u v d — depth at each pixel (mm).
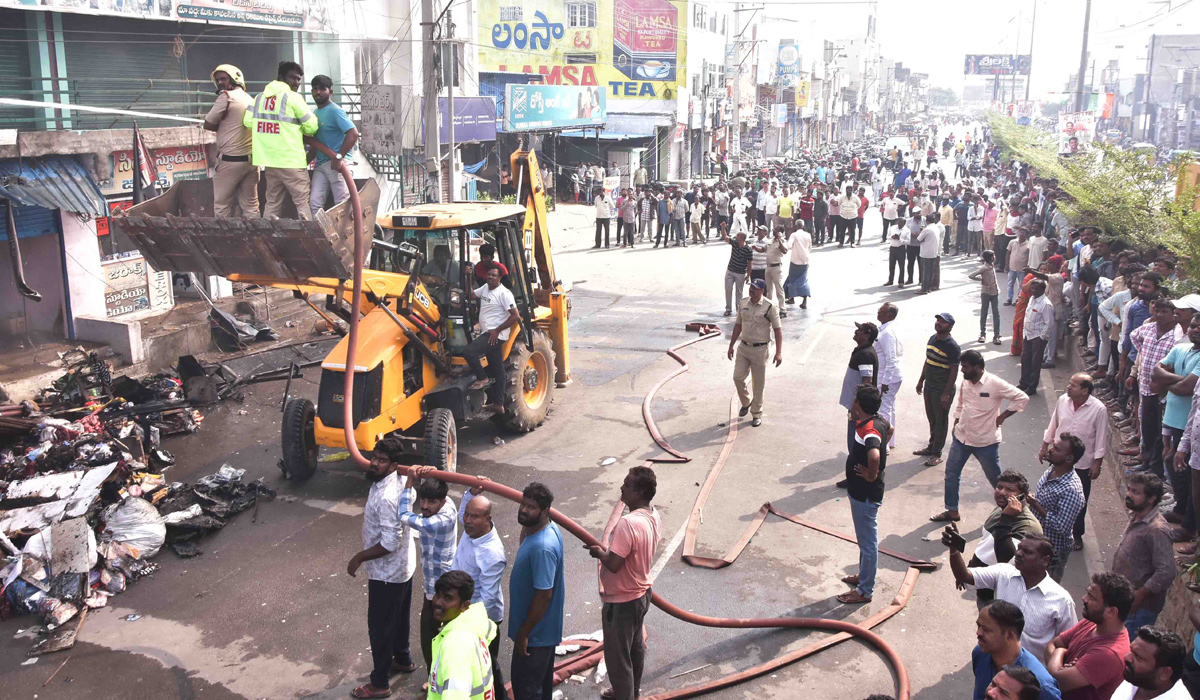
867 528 7102
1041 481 6609
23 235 13156
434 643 4676
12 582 7305
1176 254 10797
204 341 14703
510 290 11109
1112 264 13336
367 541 5922
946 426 10031
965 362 8227
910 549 8180
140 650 6746
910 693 6039
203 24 16469
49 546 7566
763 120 63688
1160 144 59875
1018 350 14508
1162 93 63094
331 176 8117
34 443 9867
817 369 14195
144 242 8047
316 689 6234
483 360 10469
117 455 9391
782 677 6266
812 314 18156
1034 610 5066
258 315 16609
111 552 7797
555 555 5254
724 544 8312
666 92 43031
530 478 9953
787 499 9305
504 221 10852
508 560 8047
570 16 41188
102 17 14938
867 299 19609
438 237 10469
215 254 8016
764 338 11320
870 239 29859
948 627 6898
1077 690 4492
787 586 7551
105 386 11852
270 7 17406
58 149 12719
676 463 10352
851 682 6203
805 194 28672
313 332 15781
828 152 72750
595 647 6566
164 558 8227
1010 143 45469
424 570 5945
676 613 6672
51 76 14117
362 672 6434
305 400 9953
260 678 6379
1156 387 7805
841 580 7645
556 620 5391
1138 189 15219
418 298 9750
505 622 6965
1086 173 16953
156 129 15008
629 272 23391
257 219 7441
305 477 9852
